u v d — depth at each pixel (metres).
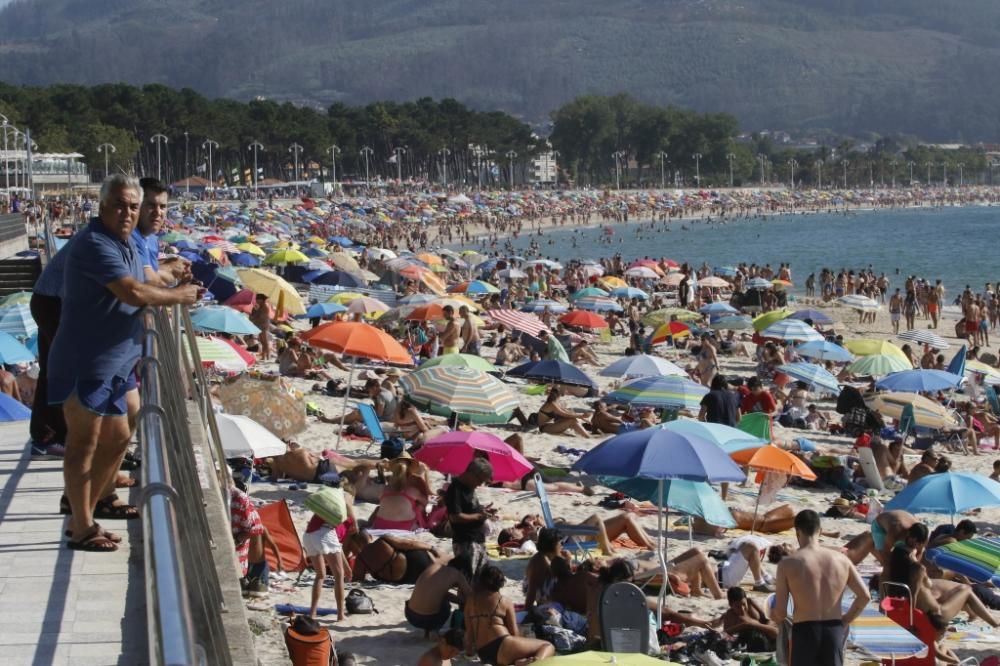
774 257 163.88
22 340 29.20
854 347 44.47
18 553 9.01
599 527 21.88
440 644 15.91
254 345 43.38
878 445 31.14
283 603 18.14
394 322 50.06
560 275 103.19
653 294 87.06
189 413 14.35
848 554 21.66
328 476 25.81
